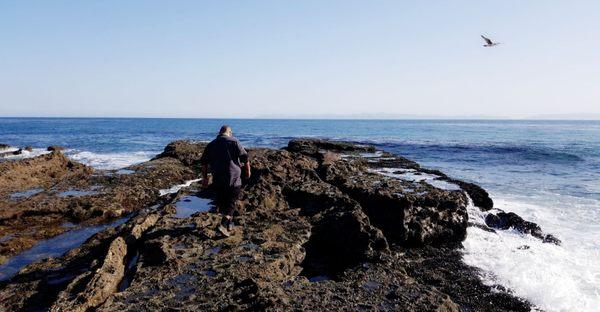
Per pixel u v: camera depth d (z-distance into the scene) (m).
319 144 26.08
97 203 13.06
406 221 10.20
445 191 11.60
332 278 7.70
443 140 52.78
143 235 8.52
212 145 7.74
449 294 7.39
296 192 11.42
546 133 76.00
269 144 44.34
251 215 9.51
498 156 31.92
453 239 10.45
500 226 11.67
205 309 5.32
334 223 8.98
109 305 5.44
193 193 12.02
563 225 12.16
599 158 30.39
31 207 12.48
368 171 16.78
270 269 6.70
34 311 6.40
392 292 6.18
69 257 8.53
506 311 6.86
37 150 35.81
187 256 7.08
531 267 8.62
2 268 8.56
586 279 8.09
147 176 17.25
